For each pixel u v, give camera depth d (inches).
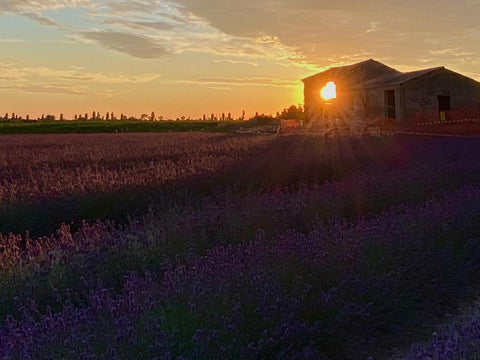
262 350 132.4
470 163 488.1
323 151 639.1
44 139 1161.4
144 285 156.8
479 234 243.0
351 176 420.2
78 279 184.1
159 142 951.6
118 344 121.0
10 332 129.5
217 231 238.7
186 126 2186.3
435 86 1317.7
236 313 137.6
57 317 135.7
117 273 197.0
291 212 271.0
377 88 1366.9
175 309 138.3
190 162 535.5
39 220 304.2
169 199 333.1
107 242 226.8
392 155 607.5
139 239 227.3
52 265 193.2
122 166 551.5
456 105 1341.0
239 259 179.8
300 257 182.2
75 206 317.4
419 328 174.7
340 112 1486.2
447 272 204.1
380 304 171.9
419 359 120.3
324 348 152.7
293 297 156.5
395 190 337.7
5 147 869.8
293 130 1224.2
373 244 203.9
